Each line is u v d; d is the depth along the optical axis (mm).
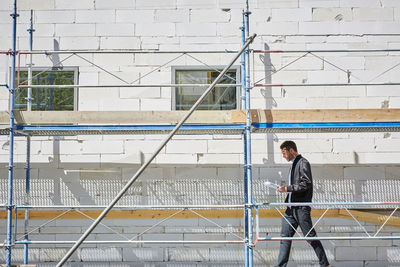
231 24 7801
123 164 7609
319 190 7574
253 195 7551
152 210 7512
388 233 7465
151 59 7773
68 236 7488
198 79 7848
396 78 7715
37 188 7559
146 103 7723
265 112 6500
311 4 7820
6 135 7625
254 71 7715
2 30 7805
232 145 7625
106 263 7461
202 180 7578
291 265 7445
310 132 7316
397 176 7578
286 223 6574
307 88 7695
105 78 7742
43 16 7824
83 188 7574
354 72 7727
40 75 7840
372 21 7793
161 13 7820
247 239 6465
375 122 6480
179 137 7641
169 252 7469
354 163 7609
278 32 7781
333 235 7480
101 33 7797
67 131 6875
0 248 7469
